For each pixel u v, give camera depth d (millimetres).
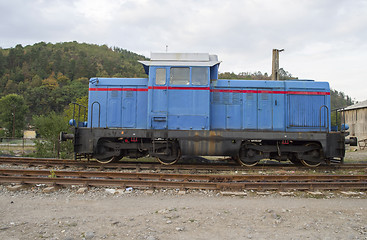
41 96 84000
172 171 7969
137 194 5707
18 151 16094
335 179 6770
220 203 5207
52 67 123188
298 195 5836
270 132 8297
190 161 10055
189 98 8078
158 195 5684
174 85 8070
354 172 8180
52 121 13828
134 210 4723
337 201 5492
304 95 8828
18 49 140625
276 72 19141
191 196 5652
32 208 4715
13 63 128125
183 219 4285
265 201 5383
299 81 8961
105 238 3512
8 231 3672
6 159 8648
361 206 5195
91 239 3467
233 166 8422
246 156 8703
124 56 182500
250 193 5895
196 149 8078
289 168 8453
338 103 112688
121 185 6066
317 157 8664
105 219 4219
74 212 4555
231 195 5738
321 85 8898
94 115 8758
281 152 8836
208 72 8109
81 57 148000
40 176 6785
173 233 3717
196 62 8227
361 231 3869
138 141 8664
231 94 8703
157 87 8078
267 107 8711
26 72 113812
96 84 8820
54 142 13492
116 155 8523
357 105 27266
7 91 92562
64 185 6102
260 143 8914
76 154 8539
